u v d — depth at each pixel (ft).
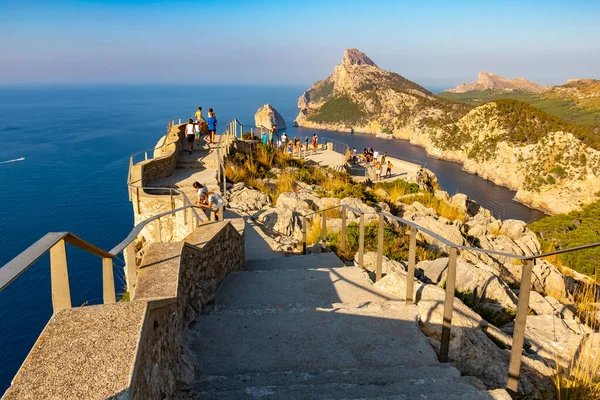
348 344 16.42
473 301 22.84
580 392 13.97
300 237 40.70
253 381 13.61
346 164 92.89
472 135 447.01
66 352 7.32
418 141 580.71
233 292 22.49
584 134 354.74
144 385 8.25
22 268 6.45
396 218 20.72
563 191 309.01
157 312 10.30
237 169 62.54
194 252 18.76
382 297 21.35
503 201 326.85
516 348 12.62
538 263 34.22
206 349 15.97
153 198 44.39
